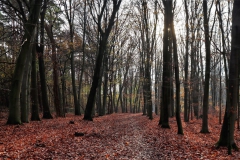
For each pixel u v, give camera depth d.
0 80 25.67
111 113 44.12
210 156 8.87
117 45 35.34
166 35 17.77
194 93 28.81
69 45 25.50
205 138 13.89
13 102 15.05
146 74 27.89
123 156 8.94
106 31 21.33
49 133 12.51
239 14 9.70
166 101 17.64
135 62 43.38
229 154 9.07
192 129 18.22
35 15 15.42
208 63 15.99
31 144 9.48
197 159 8.46
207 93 16.38
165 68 17.89
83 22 31.69
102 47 21.42
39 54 21.00
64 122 18.39
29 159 7.62
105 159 8.38
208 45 15.84
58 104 26.56
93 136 12.57
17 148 8.73
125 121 24.02
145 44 30.27
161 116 19.62
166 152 9.61
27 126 14.73
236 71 9.59
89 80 49.41
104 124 19.36
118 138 12.64
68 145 9.98
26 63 17.23
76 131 13.65
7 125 14.29
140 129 16.67
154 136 13.37
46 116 22.55
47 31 24.02
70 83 40.66
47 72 34.53
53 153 8.62
